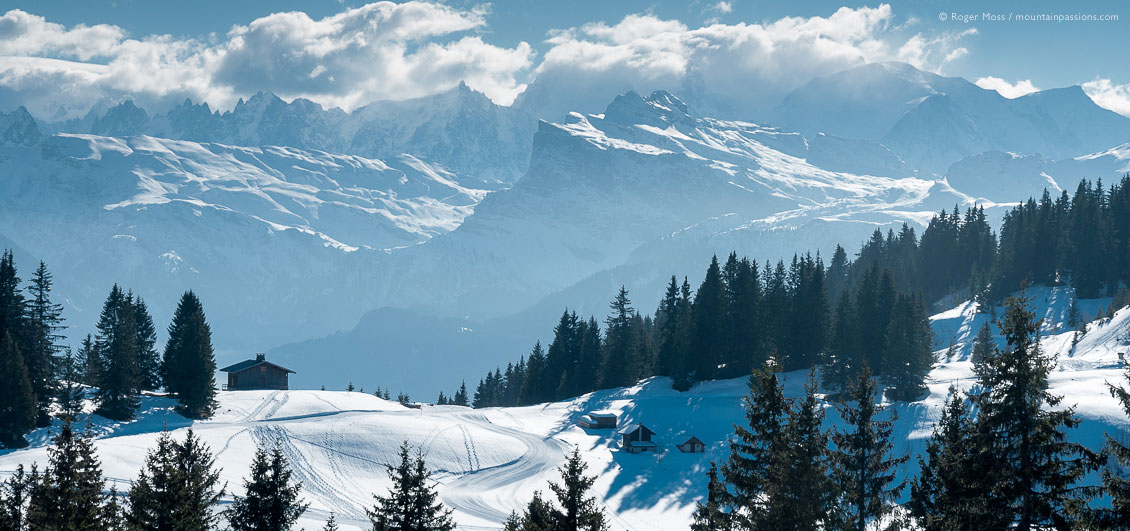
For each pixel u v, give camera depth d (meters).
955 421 69.31
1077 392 147.25
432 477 154.75
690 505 140.75
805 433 56.44
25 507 71.44
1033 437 46.47
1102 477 44.59
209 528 71.88
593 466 164.12
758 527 54.28
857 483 61.03
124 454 136.50
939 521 55.34
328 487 142.50
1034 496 46.69
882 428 62.22
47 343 171.62
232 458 149.00
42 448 138.88
